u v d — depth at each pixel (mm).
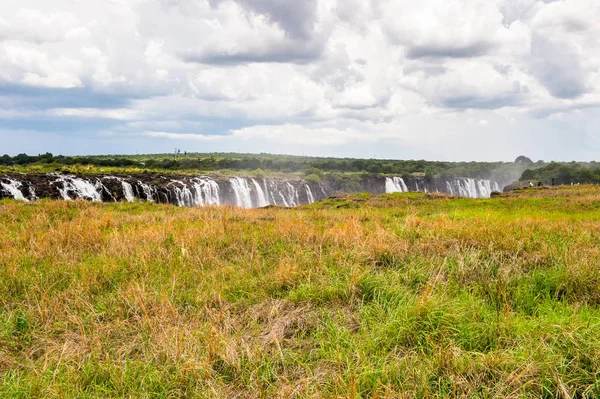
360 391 2943
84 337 3721
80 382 3191
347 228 7781
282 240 7355
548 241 6883
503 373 2957
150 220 10688
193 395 3047
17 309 4508
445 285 4953
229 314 4316
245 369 3283
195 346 3568
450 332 3664
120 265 5996
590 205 17750
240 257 6535
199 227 8445
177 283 5195
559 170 77062
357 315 4250
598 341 3207
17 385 3076
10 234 8188
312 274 5367
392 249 6254
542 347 3227
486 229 7281
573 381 2896
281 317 4246
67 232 7852
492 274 5320
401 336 3646
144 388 3076
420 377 3010
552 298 4664
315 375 3158
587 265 5234
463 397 2773
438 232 7293
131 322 4320
